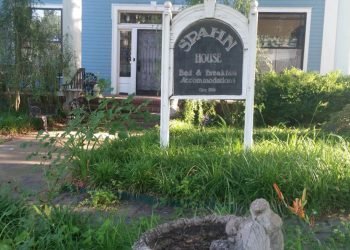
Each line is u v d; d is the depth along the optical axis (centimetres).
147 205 553
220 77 689
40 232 403
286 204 464
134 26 1592
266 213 282
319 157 576
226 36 686
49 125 1167
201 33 685
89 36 1597
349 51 1439
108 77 1603
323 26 1485
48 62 1218
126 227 425
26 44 1215
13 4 1203
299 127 1124
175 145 677
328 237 449
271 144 666
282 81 1210
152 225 425
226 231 302
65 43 1317
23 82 1217
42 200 489
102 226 410
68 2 1331
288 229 448
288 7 1498
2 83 1233
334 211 524
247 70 685
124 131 619
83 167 606
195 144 718
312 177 527
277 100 1202
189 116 1114
